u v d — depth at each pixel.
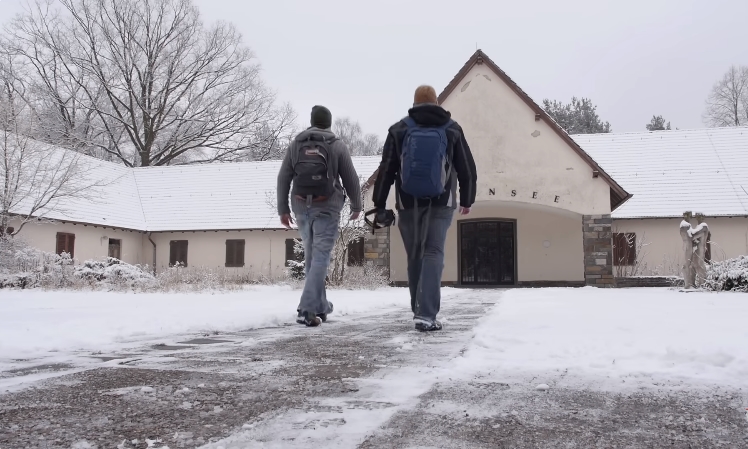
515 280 22.45
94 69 35.25
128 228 25.08
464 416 1.90
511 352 3.14
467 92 19.28
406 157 4.33
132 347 3.63
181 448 1.58
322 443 1.62
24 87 32.94
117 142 36.94
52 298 9.66
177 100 37.88
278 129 39.91
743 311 5.80
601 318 4.95
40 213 20.41
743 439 1.66
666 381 2.44
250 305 7.40
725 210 22.08
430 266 4.48
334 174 5.27
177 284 14.54
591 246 18.48
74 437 1.70
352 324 5.09
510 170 18.95
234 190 27.67
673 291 12.90
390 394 2.22
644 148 25.94
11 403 2.12
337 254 16.05
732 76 44.31
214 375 2.65
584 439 1.66
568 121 45.66
